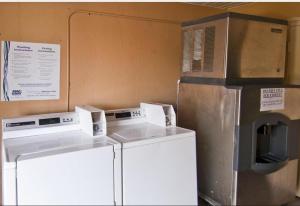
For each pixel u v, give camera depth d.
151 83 2.99
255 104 2.15
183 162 2.08
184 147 2.09
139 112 2.57
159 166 1.97
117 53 2.74
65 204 1.62
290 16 2.84
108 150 1.76
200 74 2.51
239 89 2.08
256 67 2.37
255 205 2.29
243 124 2.11
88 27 2.56
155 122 2.46
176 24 3.09
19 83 2.29
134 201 1.86
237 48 2.25
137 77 2.89
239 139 2.11
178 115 2.77
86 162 1.68
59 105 2.49
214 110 2.34
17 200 1.50
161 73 3.05
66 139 1.92
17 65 2.27
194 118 2.57
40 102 2.40
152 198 1.93
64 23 2.44
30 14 2.29
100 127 2.04
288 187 2.49
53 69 2.43
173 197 2.03
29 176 1.52
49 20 2.37
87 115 2.05
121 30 2.74
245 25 2.26
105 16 2.64
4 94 2.25
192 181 2.12
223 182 2.28
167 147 2.01
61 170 1.61
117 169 1.79
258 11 3.17
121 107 2.81
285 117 2.34
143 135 2.04
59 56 2.44
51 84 2.43
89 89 2.62
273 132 2.47
